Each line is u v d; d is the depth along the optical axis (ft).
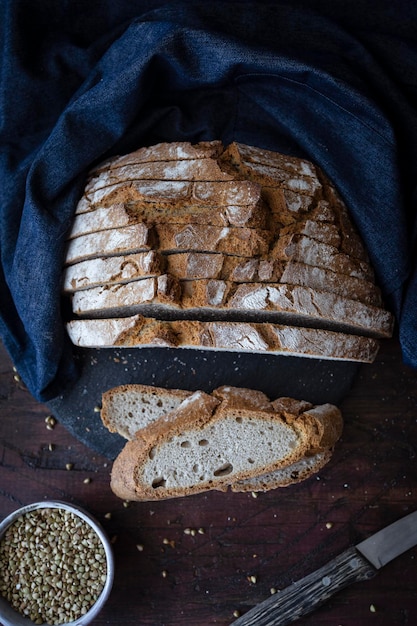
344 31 1.82
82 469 1.97
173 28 1.73
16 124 1.89
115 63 1.83
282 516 1.95
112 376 1.89
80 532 1.89
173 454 1.81
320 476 1.95
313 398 1.88
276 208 1.72
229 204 1.68
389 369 1.96
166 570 1.95
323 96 1.80
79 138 1.78
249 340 1.69
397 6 1.87
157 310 1.77
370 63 1.83
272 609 1.87
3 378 2.01
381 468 1.95
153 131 1.90
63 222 1.76
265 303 1.67
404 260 1.80
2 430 1.99
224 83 1.85
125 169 1.75
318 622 1.92
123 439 1.89
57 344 1.81
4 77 1.86
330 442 1.80
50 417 1.99
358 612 1.91
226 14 1.82
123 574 1.95
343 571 1.85
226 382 1.87
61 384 1.90
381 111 1.75
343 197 1.81
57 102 1.91
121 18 1.93
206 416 1.79
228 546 1.94
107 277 1.71
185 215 1.69
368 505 1.94
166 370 1.88
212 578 1.94
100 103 1.75
